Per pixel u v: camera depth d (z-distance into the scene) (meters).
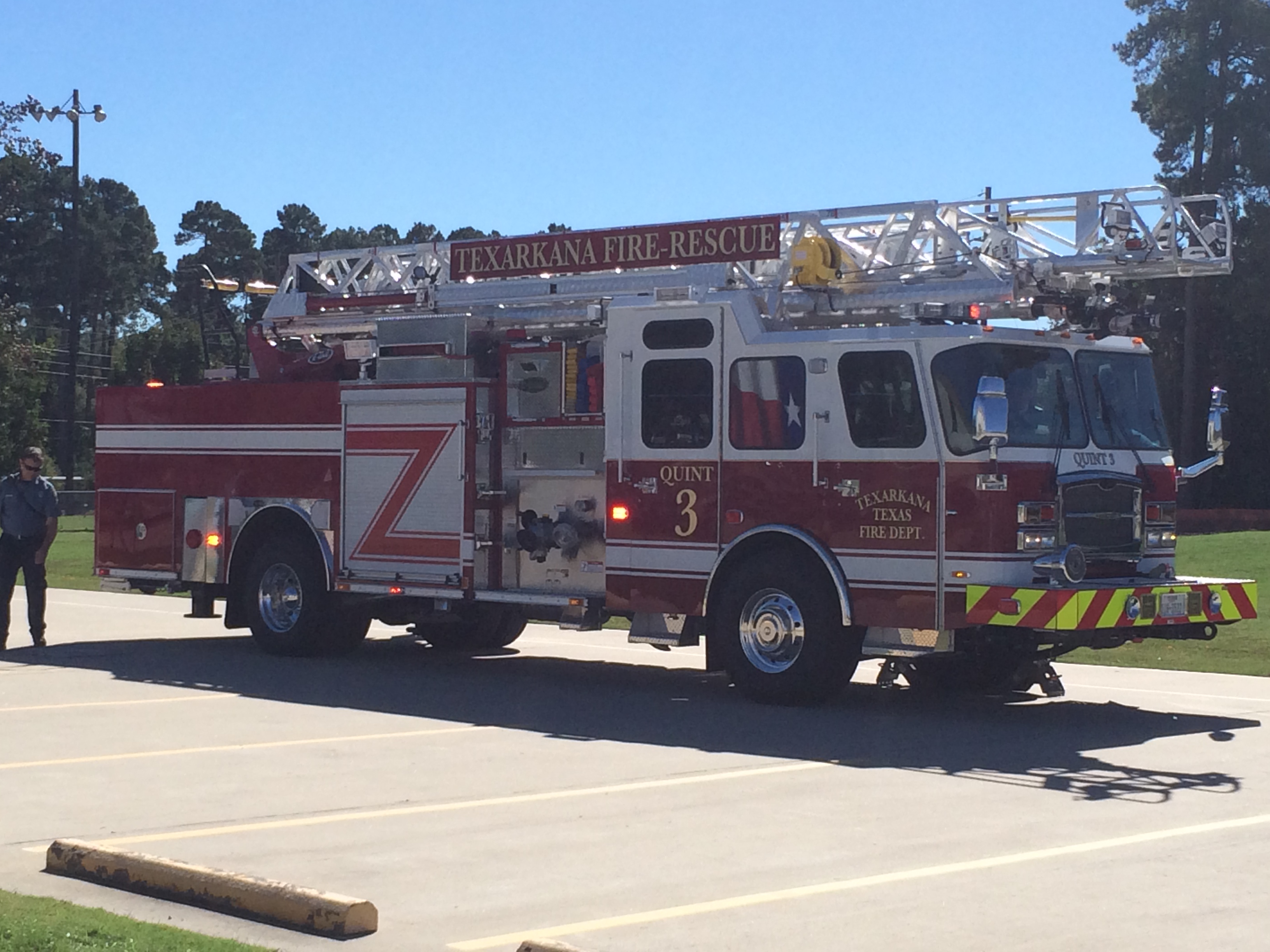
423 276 14.52
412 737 10.11
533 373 12.97
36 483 15.09
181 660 14.24
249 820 7.59
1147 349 11.77
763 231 11.98
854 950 5.46
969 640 10.88
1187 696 12.34
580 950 5.10
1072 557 10.45
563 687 12.64
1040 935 5.63
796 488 11.24
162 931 5.45
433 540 13.34
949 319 11.22
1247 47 54.69
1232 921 5.81
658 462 11.94
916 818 7.66
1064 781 8.66
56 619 18.48
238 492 14.73
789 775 8.79
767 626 11.43
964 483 10.49
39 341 93.06
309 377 14.76
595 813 7.75
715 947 5.51
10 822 7.55
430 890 6.28
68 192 100.12
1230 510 50.25
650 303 12.04
